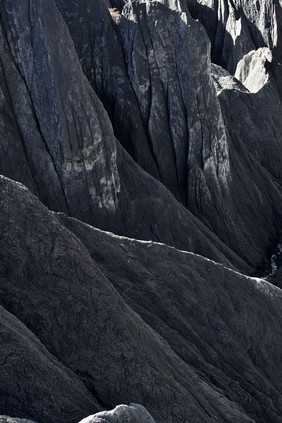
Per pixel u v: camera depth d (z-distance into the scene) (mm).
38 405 17562
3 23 50375
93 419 15688
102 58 67000
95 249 32312
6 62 50375
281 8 132000
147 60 66562
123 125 65438
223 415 24156
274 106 91562
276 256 67438
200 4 135250
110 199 53375
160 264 34781
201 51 66375
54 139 50469
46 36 49938
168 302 32094
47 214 24188
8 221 23141
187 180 66000
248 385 30594
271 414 29578
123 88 66000
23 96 50469
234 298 36531
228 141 71500
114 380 20906
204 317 33281
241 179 72000
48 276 22594
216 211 66438
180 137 66500
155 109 66125
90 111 51531
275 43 129125
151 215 54906
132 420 16312
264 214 73125
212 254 56312
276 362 35812
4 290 21609
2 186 23859
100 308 22594
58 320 21641
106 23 67438
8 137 49344
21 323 19953
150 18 66938
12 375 17656
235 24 129875
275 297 38812
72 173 51281
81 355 21219
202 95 67125
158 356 23594
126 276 32156
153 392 21406
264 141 89188
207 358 30594
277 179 87188
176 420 21328
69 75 50844
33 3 50094
